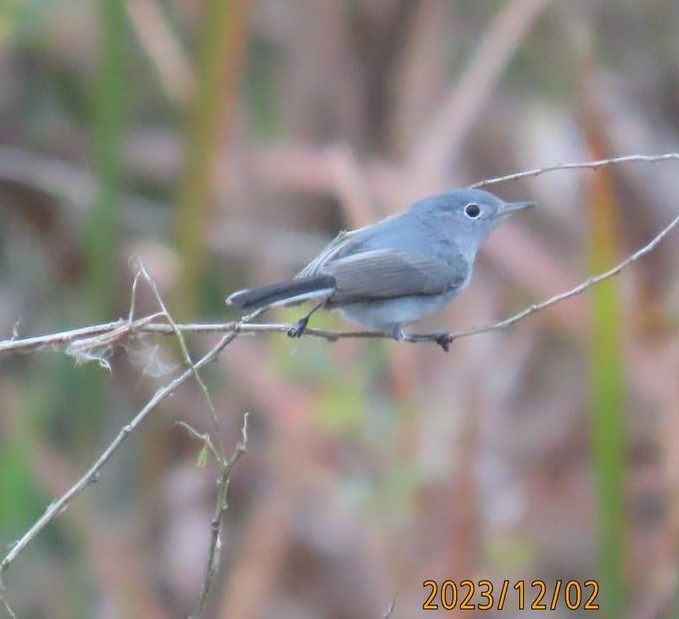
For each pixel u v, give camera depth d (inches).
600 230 391.9
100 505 467.8
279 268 518.3
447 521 430.9
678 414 443.5
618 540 390.3
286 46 596.4
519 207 412.5
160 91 565.6
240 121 555.8
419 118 571.2
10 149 538.0
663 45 653.9
